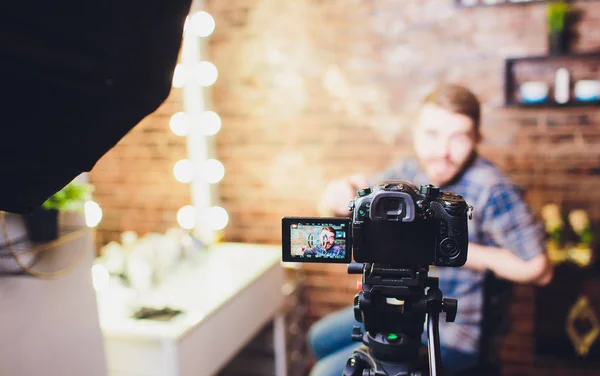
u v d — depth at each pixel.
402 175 2.29
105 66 0.78
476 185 1.96
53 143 0.81
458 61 2.33
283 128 2.56
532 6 2.22
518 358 2.44
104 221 2.60
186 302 1.83
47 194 0.88
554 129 2.28
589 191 2.28
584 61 2.21
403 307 1.12
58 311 1.41
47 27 0.70
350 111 2.47
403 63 2.39
